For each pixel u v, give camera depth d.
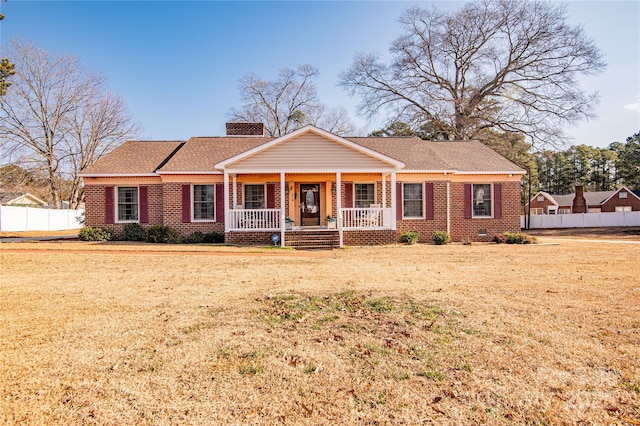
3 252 12.42
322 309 5.69
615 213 32.75
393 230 16.27
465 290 6.87
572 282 7.58
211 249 13.75
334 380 3.44
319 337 4.53
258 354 4.01
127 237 17.36
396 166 16.20
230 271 9.14
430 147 20.27
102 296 6.53
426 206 18.02
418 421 2.80
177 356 3.96
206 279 8.08
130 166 18.38
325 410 2.96
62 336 4.54
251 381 3.43
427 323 4.98
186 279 8.07
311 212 18.25
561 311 5.49
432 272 8.93
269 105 44.53
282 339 4.46
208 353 4.04
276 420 2.83
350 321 5.12
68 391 3.23
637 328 4.72
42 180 33.28
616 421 2.78
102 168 18.14
